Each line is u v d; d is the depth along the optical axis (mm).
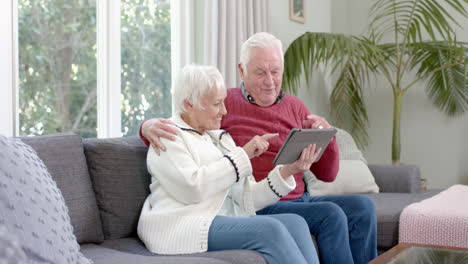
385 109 4996
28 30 2721
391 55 4488
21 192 1186
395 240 2680
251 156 1997
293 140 1898
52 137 1949
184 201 1879
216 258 1674
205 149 1976
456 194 3051
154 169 1916
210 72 2025
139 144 2238
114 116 3166
